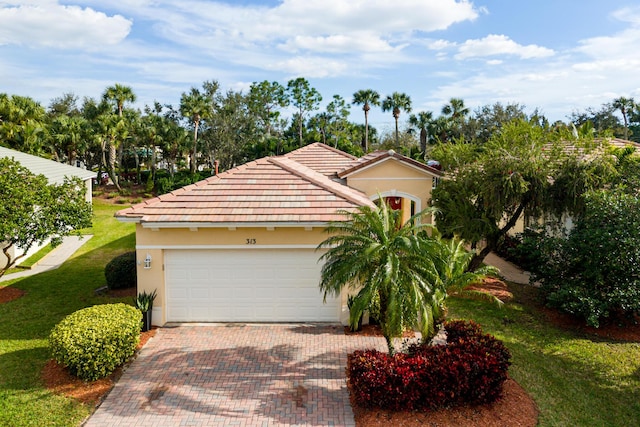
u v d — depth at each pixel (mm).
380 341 12953
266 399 9945
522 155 16688
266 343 12789
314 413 9422
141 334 13336
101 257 23250
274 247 13969
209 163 64812
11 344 12539
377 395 9211
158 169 63031
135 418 9219
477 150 20562
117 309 11820
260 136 65500
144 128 51375
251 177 16016
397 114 66312
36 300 16375
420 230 11117
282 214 13789
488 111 51281
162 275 14016
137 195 47781
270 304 14281
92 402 9719
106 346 10414
